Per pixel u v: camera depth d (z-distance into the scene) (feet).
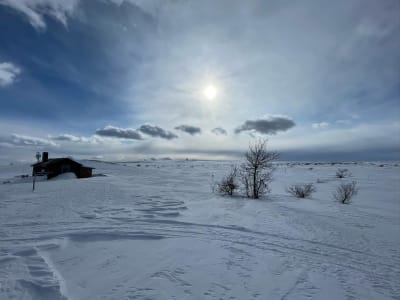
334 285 14.52
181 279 14.30
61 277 14.19
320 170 207.41
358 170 193.67
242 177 57.77
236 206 38.52
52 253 17.62
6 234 21.42
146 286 13.38
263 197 53.52
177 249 19.04
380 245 22.31
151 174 142.51
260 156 54.39
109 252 18.11
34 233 21.75
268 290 13.55
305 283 14.56
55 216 27.99
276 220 29.71
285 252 19.49
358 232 26.32
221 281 14.26
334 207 42.91
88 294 12.49
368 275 16.16
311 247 20.92
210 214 31.73
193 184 82.84
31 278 13.69
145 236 21.85
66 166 102.27
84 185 61.16
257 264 16.92
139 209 32.78
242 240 21.84
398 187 91.66
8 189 53.72
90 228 23.56
